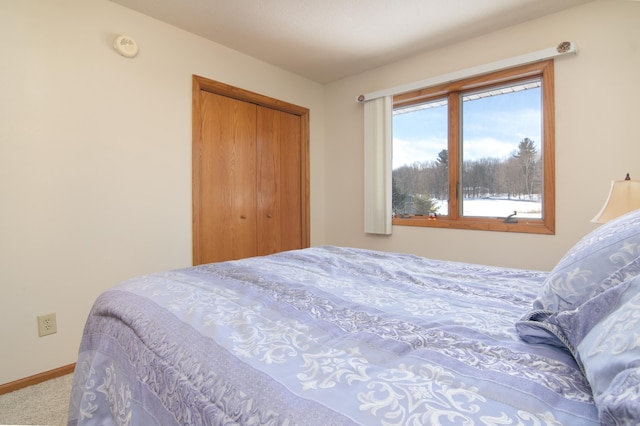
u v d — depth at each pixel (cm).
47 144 183
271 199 308
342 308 91
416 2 209
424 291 108
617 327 49
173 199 235
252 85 286
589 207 210
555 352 64
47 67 182
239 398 54
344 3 210
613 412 38
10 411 154
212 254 262
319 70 316
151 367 74
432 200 290
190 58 244
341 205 343
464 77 253
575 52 211
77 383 106
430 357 62
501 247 245
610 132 202
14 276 173
